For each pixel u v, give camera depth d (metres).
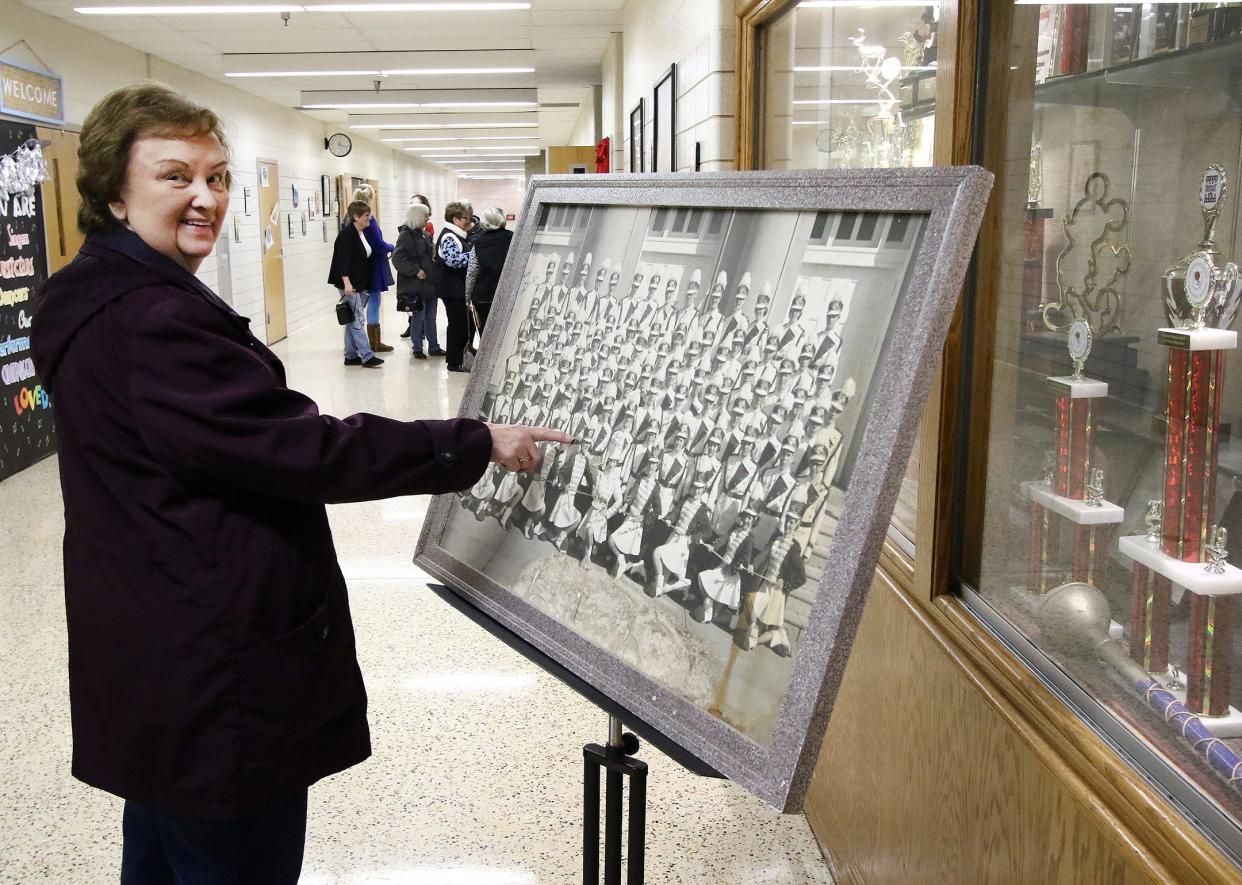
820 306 1.03
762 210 1.14
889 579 1.84
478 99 11.97
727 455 1.09
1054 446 1.35
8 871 2.16
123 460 1.25
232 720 1.26
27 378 5.91
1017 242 1.46
